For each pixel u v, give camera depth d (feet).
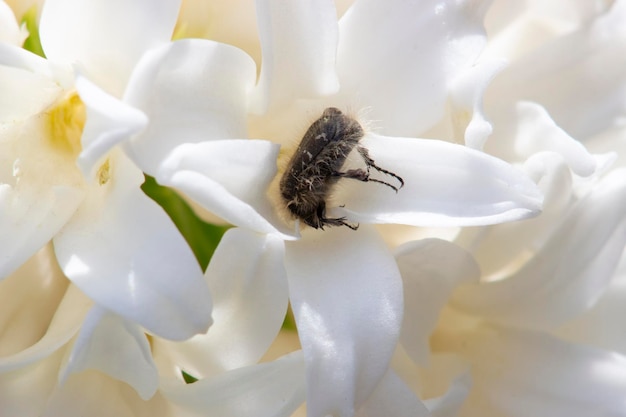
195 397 0.51
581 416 0.58
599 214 0.56
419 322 0.55
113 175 0.50
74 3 0.50
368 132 0.52
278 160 0.52
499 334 0.59
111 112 0.47
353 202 0.52
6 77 0.51
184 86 0.49
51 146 0.52
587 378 0.58
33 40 0.56
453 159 0.51
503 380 0.59
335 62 0.51
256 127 0.53
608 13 0.59
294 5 0.50
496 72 0.51
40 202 0.51
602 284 0.58
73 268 0.49
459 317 0.59
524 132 0.55
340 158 0.50
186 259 0.48
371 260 0.51
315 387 0.49
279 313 0.50
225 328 0.51
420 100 0.53
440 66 0.53
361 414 0.52
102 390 0.53
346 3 0.55
